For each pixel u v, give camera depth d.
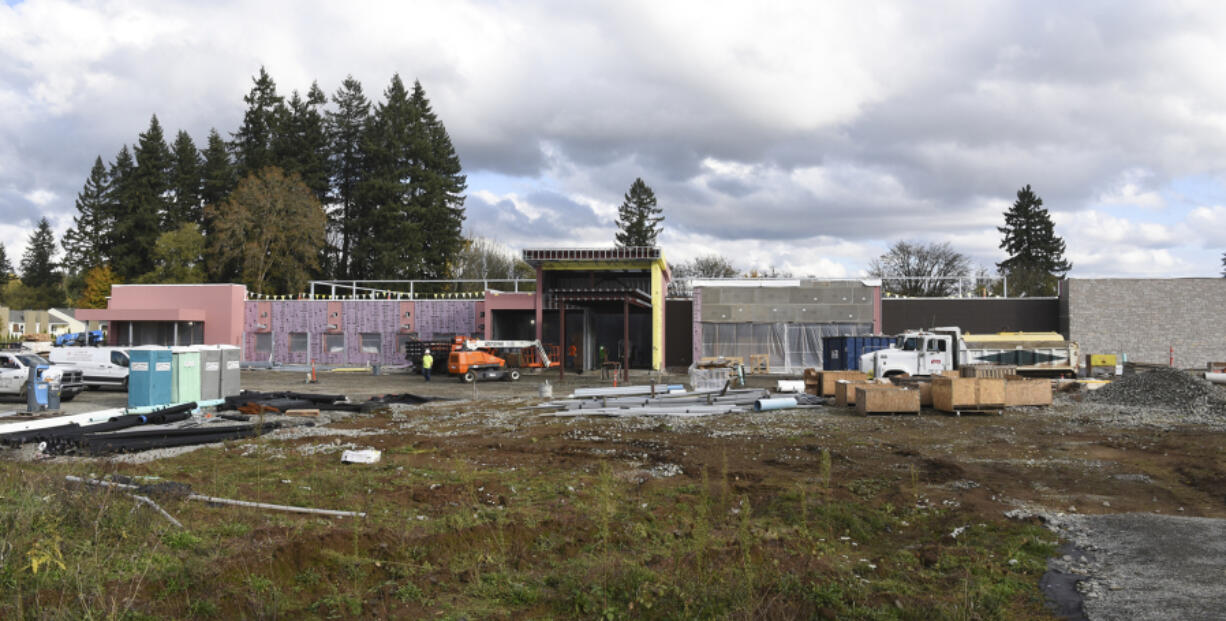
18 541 7.17
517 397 27.45
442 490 11.23
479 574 7.43
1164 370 22.75
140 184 75.69
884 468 13.65
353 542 8.03
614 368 40.16
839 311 44.34
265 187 60.72
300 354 49.06
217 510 9.48
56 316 105.56
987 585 7.64
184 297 49.53
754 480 12.61
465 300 47.53
